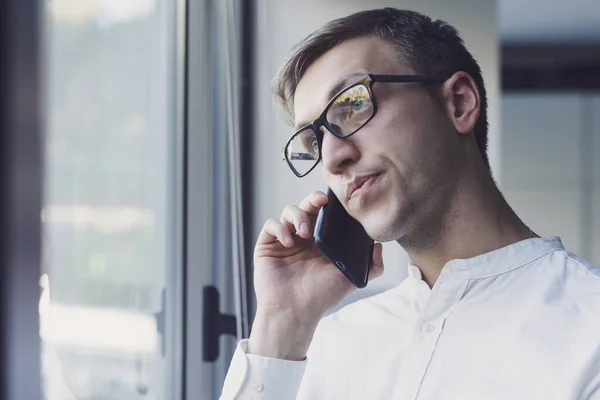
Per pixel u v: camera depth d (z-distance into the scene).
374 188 0.97
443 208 1.00
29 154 0.43
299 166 1.04
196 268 1.48
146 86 1.53
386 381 1.09
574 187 4.62
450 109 1.01
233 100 1.49
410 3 1.96
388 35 1.02
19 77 0.43
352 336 1.17
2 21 0.42
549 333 0.93
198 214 1.48
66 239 1.42
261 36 1.77
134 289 1.48
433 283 1.09
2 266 0.42
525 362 0.93
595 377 0.88
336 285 1.12
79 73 1.46
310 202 1.12
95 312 1.43
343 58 1.00
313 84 1.02
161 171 1.53
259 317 1.12
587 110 4.64
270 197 1.76
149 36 1.53
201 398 1.48
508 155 4.69
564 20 4.15
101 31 1.48
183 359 1.49
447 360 0.98
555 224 4.63
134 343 1.46
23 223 0.43
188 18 1.46
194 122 1.47
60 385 1.31
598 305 0.94
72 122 1.44
